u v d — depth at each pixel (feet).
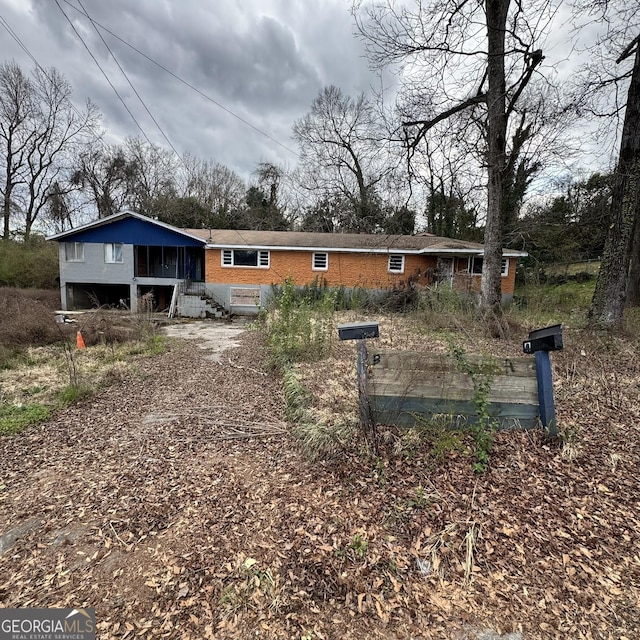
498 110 30.89
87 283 56.18
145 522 8.81
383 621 6.30
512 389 11.42
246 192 105.81
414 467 10.30
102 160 97.91
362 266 56.80
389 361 11.69
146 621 6.26
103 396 18.51
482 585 6.95
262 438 13.12
